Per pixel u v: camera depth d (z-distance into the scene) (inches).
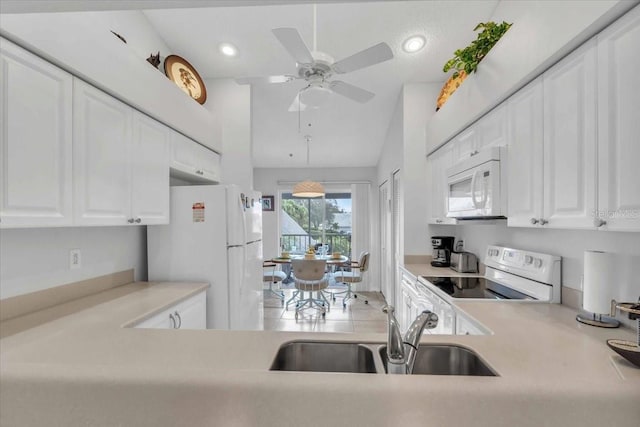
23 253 58.4
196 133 103.0
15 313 56.9
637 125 37.7
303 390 31.3
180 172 98.3
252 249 108.1
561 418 29.6
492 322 54.1
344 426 30.1
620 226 40.0
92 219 60.9
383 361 44.3
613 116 41.0
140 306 64.9
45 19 49.7
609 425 29.5
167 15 93.3
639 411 29.7
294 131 177.2
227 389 31.9
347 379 32.3
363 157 213.3
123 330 49.5
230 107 125.1
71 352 40.9
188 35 101.3
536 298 69.3
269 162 222.7
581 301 60.7
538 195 57.1
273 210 232.2
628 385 31.1
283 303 183.5
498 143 72.2
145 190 78.1
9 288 56.2
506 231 88.0
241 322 93.9
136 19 89.5
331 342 45.9
